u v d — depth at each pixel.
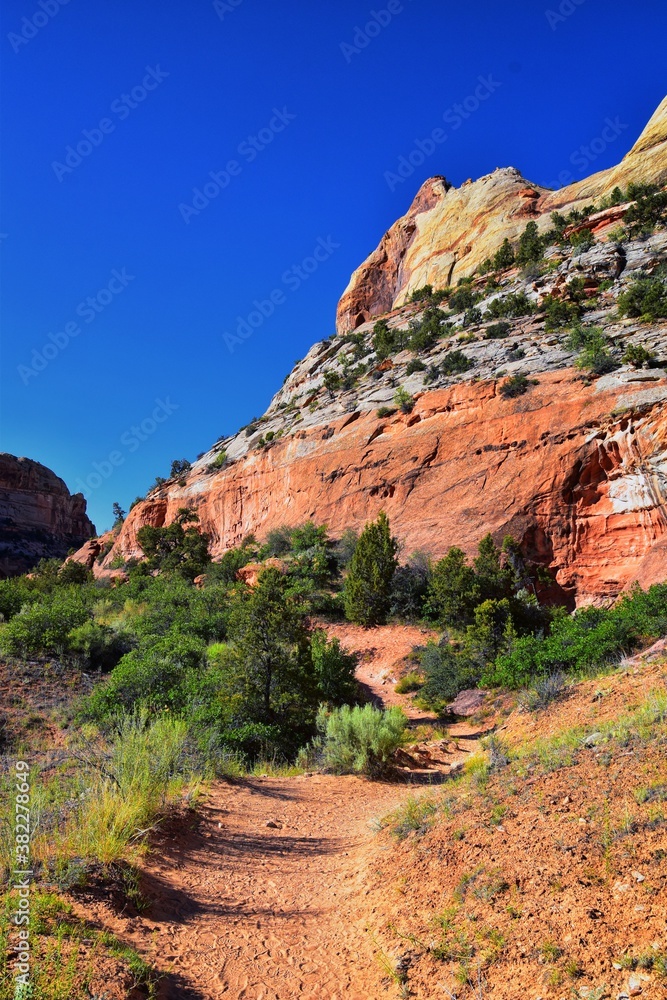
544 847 4.82
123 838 5.66
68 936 3.96
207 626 24.09
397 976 4.03
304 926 5.11
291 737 14.02
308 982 4.21
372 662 27.55
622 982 3.26
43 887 4.52
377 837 7.08
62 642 18.36
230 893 5.68
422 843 5.93
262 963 4.45
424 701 20.59
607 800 5.15
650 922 3.59
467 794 6.85
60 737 12.20
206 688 14.56
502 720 14.45
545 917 4.01
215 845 6.93
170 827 6.94
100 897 4.70
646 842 4.36
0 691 14.42
